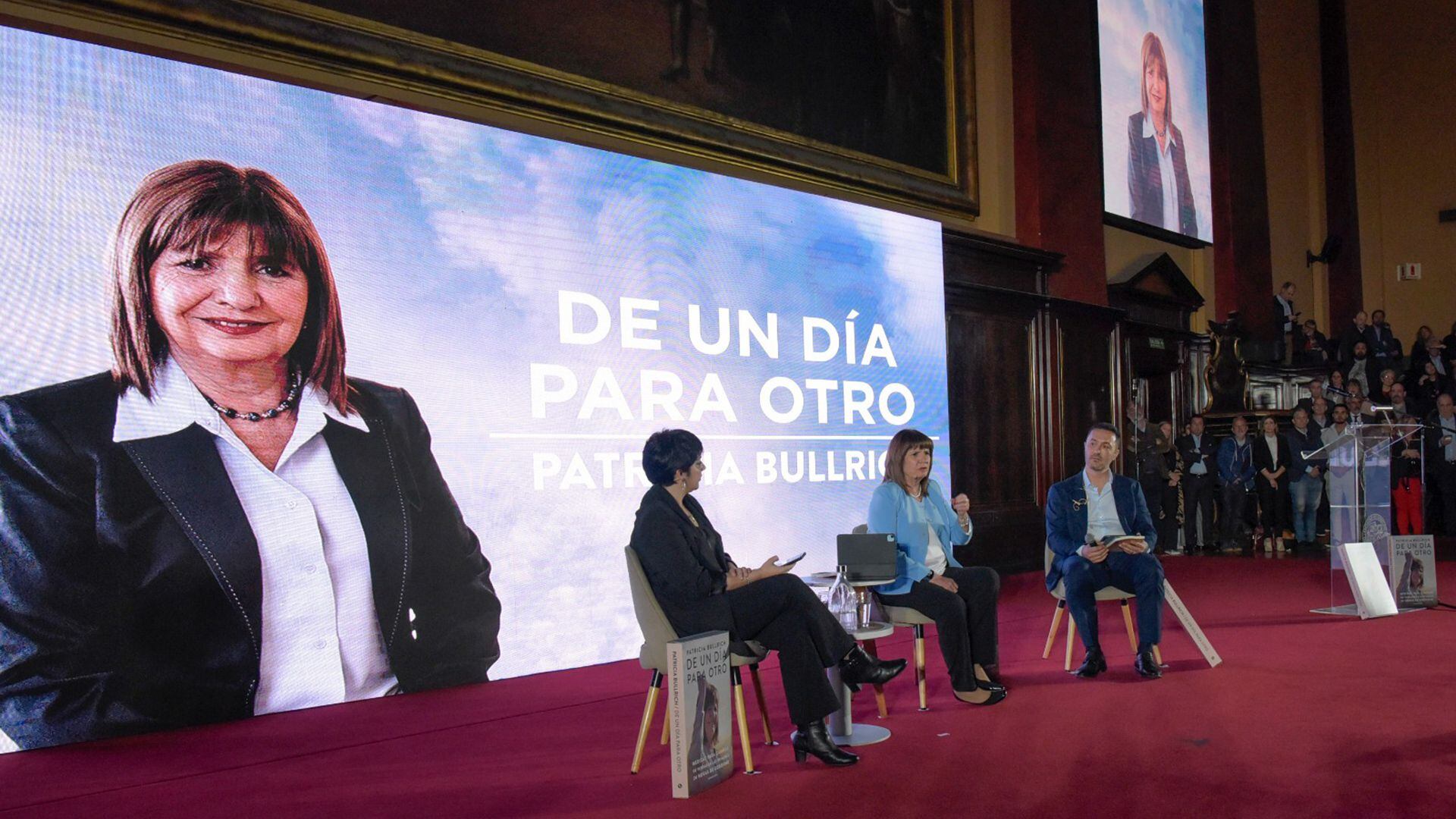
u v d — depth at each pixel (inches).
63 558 177.9
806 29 351.3
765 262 294.2
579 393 246.8
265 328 201.9
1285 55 642.2
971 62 410.9
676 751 136.9
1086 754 150.7
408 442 218.8
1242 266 565.9
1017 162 429.7
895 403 328.5
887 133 378.0
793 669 150.2
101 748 173.5
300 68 234.5
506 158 240.1
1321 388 489.4
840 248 316.8
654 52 304.8
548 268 244.4
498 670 227.0
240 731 183.2
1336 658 216.2
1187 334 516.7
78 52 185.6
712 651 143.9
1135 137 491.2
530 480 236.2
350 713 195.8
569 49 283.7
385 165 221.5
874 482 318.7
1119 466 440.1
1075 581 209.2
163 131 193.8
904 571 185.2
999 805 129.0
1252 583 343.3
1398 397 472.4
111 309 185.6
